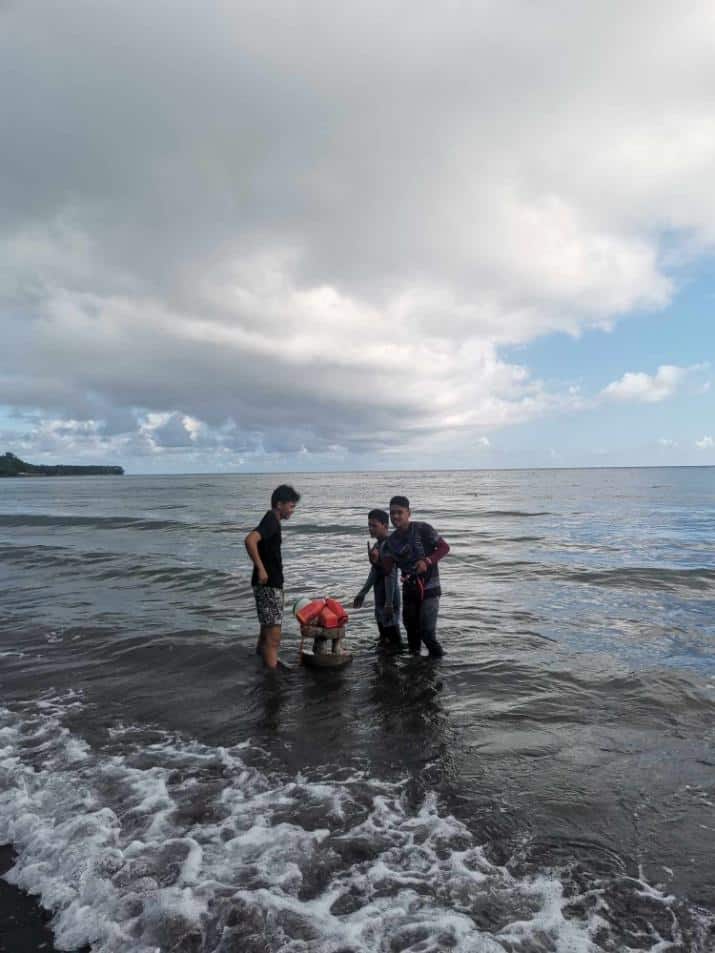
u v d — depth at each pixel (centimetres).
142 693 610
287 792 407
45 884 314
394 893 300
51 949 270
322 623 677
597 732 499
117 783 422
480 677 638
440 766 441
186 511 3897
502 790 404
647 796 392
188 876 314
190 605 1023
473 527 2441
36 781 427
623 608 963
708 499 4353
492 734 498
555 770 431
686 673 641
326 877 314
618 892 298
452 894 299
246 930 274
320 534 2247
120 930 277
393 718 535
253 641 788
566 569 1323
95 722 537
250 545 672
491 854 332
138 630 854
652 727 508
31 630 864
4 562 1603
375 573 773
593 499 4500
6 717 551
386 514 761
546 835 349
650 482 8262
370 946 263
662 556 1542
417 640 721
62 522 2955
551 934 270
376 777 426
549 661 691
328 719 535
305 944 265
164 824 367
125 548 1858
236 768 444
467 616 916
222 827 363
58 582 1278
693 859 325
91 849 340
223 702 582
